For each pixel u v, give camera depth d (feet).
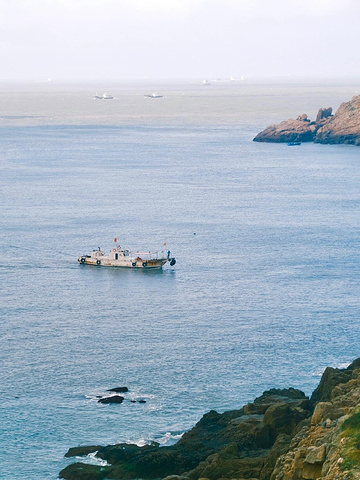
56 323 584.40
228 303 633.20
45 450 396.16
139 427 418.72
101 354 518.78
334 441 294.25
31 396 455.22
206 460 359.46
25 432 413.59
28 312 612.29
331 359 510.99
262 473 338.34
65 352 522.47
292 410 387.75
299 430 357.82
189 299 646.74
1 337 551.18
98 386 469.16
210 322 584.40
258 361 506.48
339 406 348.38
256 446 375.25
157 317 597.93
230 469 346.54
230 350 524.93
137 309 620.08
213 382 473.26
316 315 599.16
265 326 573.74
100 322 586.45
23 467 380.17
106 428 417.69
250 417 399.65
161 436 408.87
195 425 412.98
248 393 458.50
